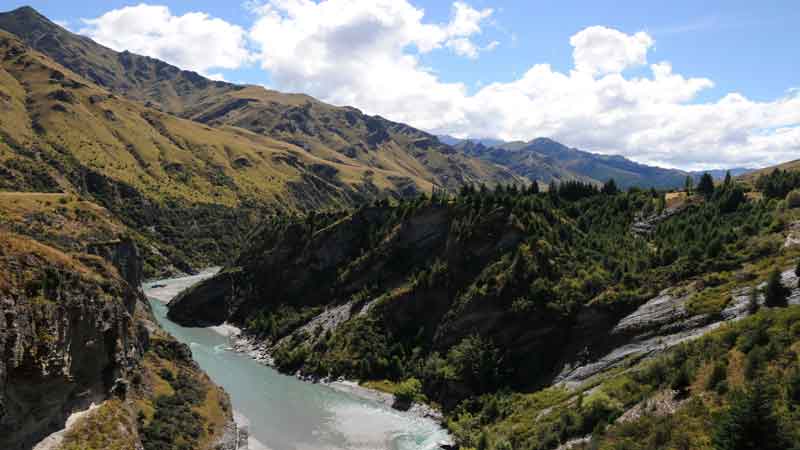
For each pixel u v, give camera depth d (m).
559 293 97.12
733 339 60.09
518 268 103.62
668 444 47.69
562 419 67.75
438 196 148.38
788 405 43.12
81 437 53.72
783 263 77.00
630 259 100.69
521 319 97.62
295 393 103.12
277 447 79.12
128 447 57.66
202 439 72.06
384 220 152.25
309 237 159.50
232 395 99.75
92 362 59.09
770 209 108.06
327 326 129.25
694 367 58.38
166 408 74.00
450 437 84.94
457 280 115.81
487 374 94.38
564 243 112.12
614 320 87.94
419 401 97.12
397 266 135.25
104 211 127.00
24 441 48.34
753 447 37.66
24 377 47.19
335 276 147.25
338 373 111.19
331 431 86.12
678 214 125.94
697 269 87.31
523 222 116.25
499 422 80.62
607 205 137.88
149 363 85.25
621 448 51.22
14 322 45.81
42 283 51.38
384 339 116.25
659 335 78.88
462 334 104.62
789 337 52.78
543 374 91.88
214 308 159.25
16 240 53.31
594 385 76.38
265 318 144.50
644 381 65.94
